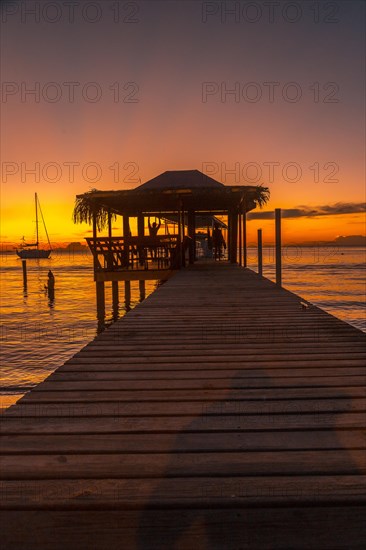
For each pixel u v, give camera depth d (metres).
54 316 25.36
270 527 1.61
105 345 4.75
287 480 1.94
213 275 13.76
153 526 1.62
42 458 2.17
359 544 1.51
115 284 21.12
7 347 15.85
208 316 6.47
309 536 1.56
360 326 21.67
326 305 31.28
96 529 1.60
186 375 3.65
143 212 22.03
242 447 2.30
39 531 1.59
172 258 15.12
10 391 9.93
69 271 88.50
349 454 2.21
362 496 1.81
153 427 2.57
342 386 3.35
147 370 3.80
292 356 4.23
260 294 9.03
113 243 14.98
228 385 3.39
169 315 6.58
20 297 37.34
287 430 2.54
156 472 2.02
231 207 21.38
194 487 1.89
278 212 12.23
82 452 2.24
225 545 1.51
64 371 3.79
